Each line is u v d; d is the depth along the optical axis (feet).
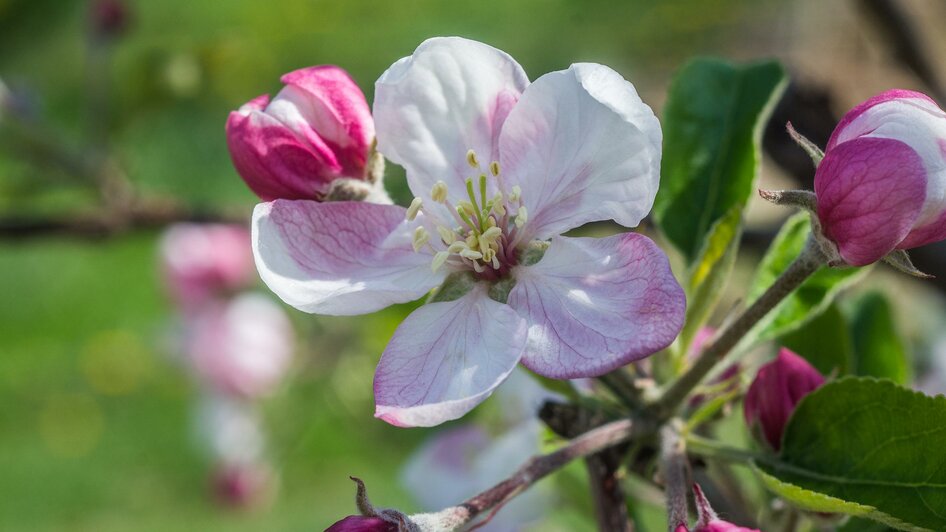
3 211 1.05
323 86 0.64
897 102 0.58
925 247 0.82
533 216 0.63
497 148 0.64
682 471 0.61
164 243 1.26
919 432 0.60
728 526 0.58
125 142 1.06
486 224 0.63
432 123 0.63
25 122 1.01
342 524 0.57
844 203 0.58
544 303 0.62
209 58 1.07
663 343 0.57
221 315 1.23
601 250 0.61
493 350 0.61
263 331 1.22
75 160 1.01
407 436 1.20
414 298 0.62
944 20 1.42
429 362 0.61
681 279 0.68
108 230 0.99
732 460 0.63
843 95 1.29
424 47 0.62
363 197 0.64
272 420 1.28
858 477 0.61
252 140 0.64
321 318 1.21
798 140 0.60
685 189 0.72
